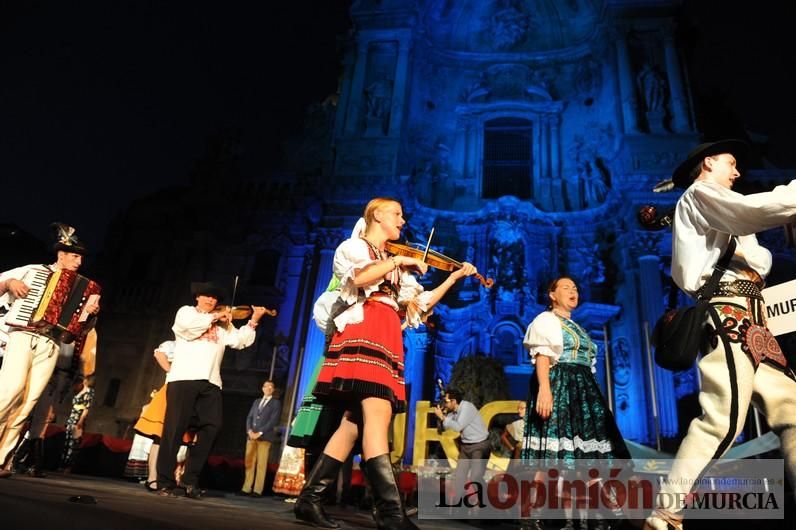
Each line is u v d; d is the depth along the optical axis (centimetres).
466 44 2044
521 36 2014
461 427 645
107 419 1603
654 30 1795
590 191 1733
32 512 144
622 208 1578
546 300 1576
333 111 1981
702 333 225
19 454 548
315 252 1695
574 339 362
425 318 295
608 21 1827
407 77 1838
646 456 754
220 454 1529
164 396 579
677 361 225
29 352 423
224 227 1798
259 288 1691
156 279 1784
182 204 1856
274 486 664
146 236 1847
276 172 1844
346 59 1947
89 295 460
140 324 1725
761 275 238
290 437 297
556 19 2011
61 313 439
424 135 1892
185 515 220
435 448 1046
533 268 1622
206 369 507
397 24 1920
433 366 1520
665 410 1314
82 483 467
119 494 351
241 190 1842
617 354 1451
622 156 1595
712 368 218
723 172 254
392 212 290
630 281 1495
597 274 1564
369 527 306
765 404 220
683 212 241
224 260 1766
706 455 212
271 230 1767
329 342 281
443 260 299
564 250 1639
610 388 1030
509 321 1538
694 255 234
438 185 1839
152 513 204
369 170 1688
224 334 541
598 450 331
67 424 783
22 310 428
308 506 257
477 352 1527
